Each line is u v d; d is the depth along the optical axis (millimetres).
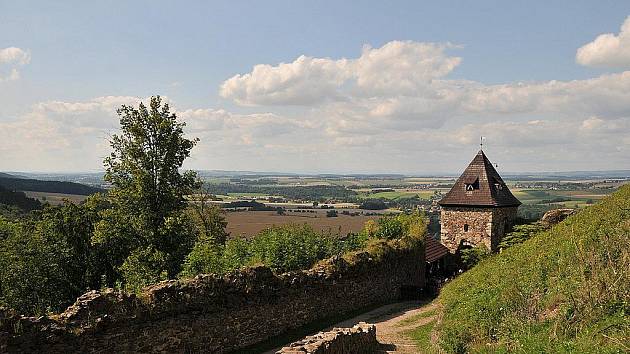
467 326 12898
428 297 29188
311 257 26656
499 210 38375
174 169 29438
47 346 12039
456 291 19047
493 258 24047
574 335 9188
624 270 10000
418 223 34625
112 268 28672
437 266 36781
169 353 14836
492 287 14758
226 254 24875
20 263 25156
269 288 18938
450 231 39594
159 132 28609
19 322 11680
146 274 24094
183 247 28297
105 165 28031
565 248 14055
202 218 41094
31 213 28812
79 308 12906
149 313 14344
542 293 11859
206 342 16062
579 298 9961
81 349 12656
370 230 34312
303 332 19859
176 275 25172
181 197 29578
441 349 13820
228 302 17000
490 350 10523
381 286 27359
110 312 13453
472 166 40562
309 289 21312
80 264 28438
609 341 8250
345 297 23922
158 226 28141
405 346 17531
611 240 12172
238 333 17312
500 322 11789
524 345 9422
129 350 13758
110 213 27031
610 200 21375
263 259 25016
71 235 28453
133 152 27828
